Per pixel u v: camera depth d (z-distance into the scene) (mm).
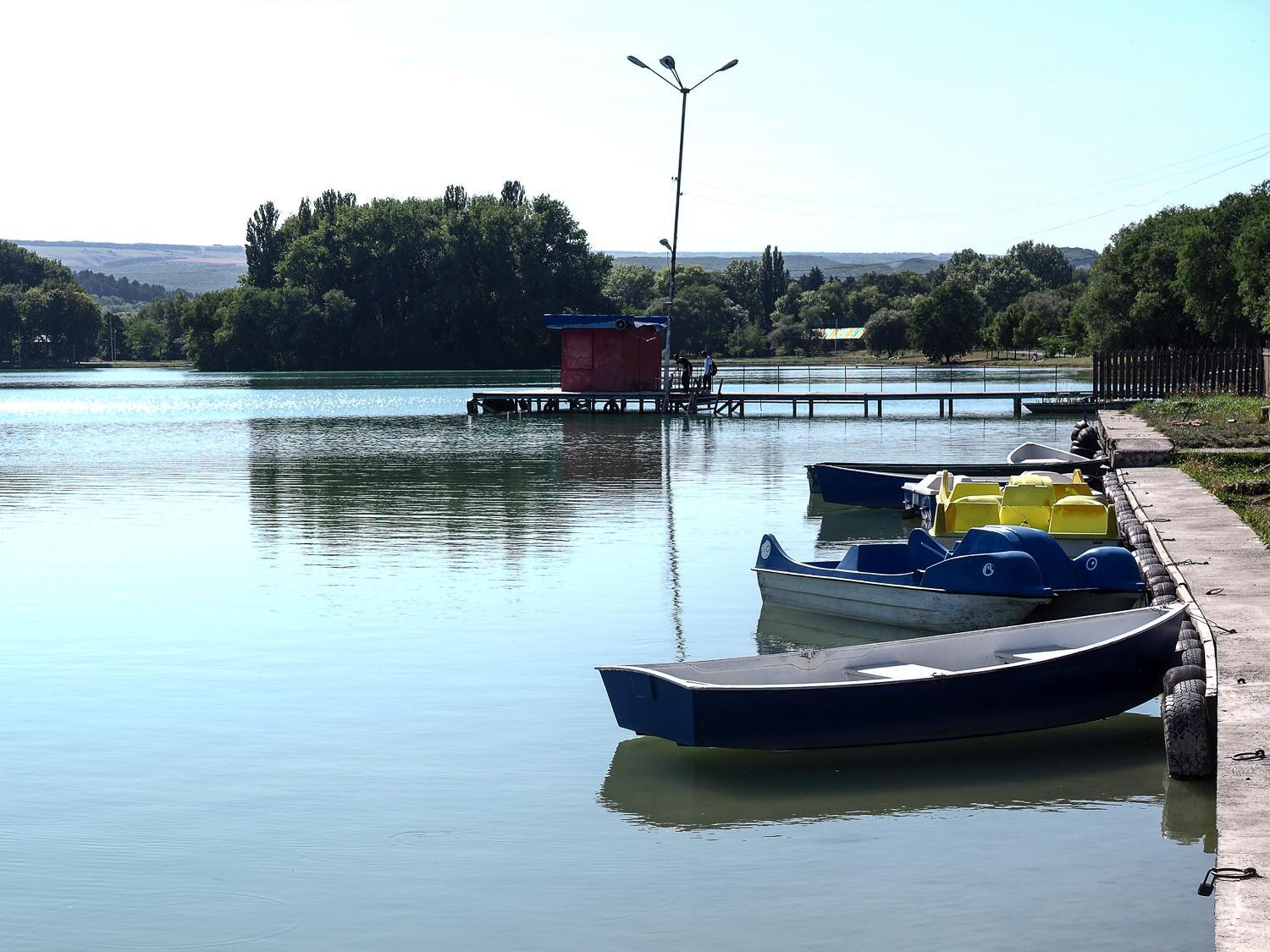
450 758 10961
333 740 11469
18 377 138625
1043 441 43656
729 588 18281
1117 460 27703
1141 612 12297
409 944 7605
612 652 14656
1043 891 8156
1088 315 85938
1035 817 9508
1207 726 9891
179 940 7707
